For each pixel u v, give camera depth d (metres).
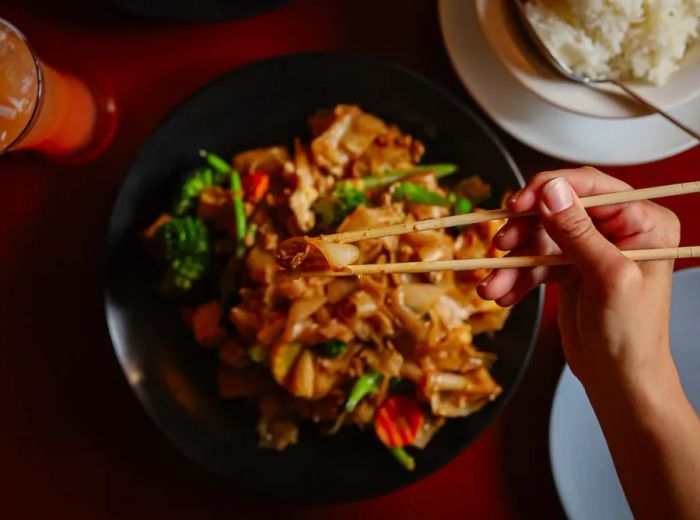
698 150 0.54
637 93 0.47
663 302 0.39
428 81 0.49
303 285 0.49
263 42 0.54
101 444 0.54
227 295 0.51
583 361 0.42
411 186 0.50
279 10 0.53
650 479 0.37
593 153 0.51
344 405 0.50
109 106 0.54
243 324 0.49
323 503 0.48
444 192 0.52
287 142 0.54
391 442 0.49
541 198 0.37
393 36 0.54
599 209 0.42
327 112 0.52
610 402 0.38
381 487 0.49
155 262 0.51
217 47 0.54
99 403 0.54
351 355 0.50
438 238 0.50
